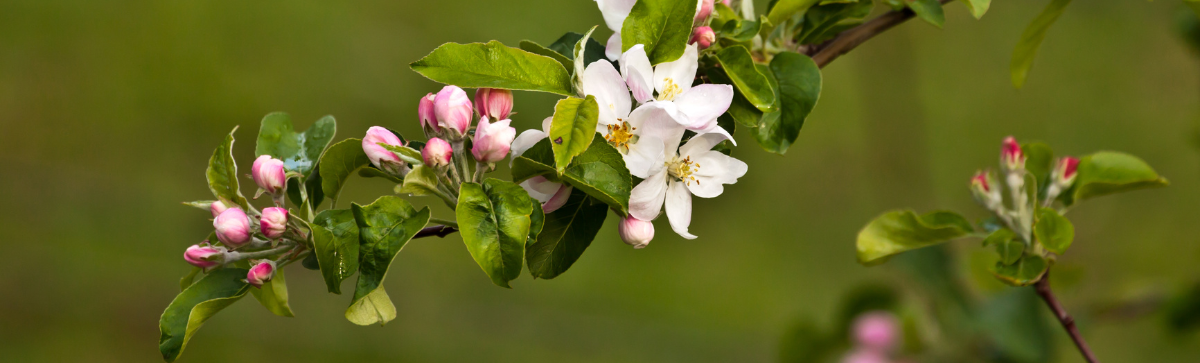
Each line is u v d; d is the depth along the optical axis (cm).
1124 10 612
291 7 604
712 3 156
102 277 526
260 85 581
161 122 580
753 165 586
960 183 549
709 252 568
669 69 148
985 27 609
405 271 530
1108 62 594
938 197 544
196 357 506
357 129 572
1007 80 588
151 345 516
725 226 579
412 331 518
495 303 529
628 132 139
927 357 298
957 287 293
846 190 575
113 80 583
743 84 156
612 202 134
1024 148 213
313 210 170
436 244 547
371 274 133
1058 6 188
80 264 526
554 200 143
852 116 593
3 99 571
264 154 170
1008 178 196
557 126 128
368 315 145
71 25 599
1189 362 433
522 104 513
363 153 154
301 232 151
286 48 593
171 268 541
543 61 141
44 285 516
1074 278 289
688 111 142
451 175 141
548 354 519
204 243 156
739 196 584
